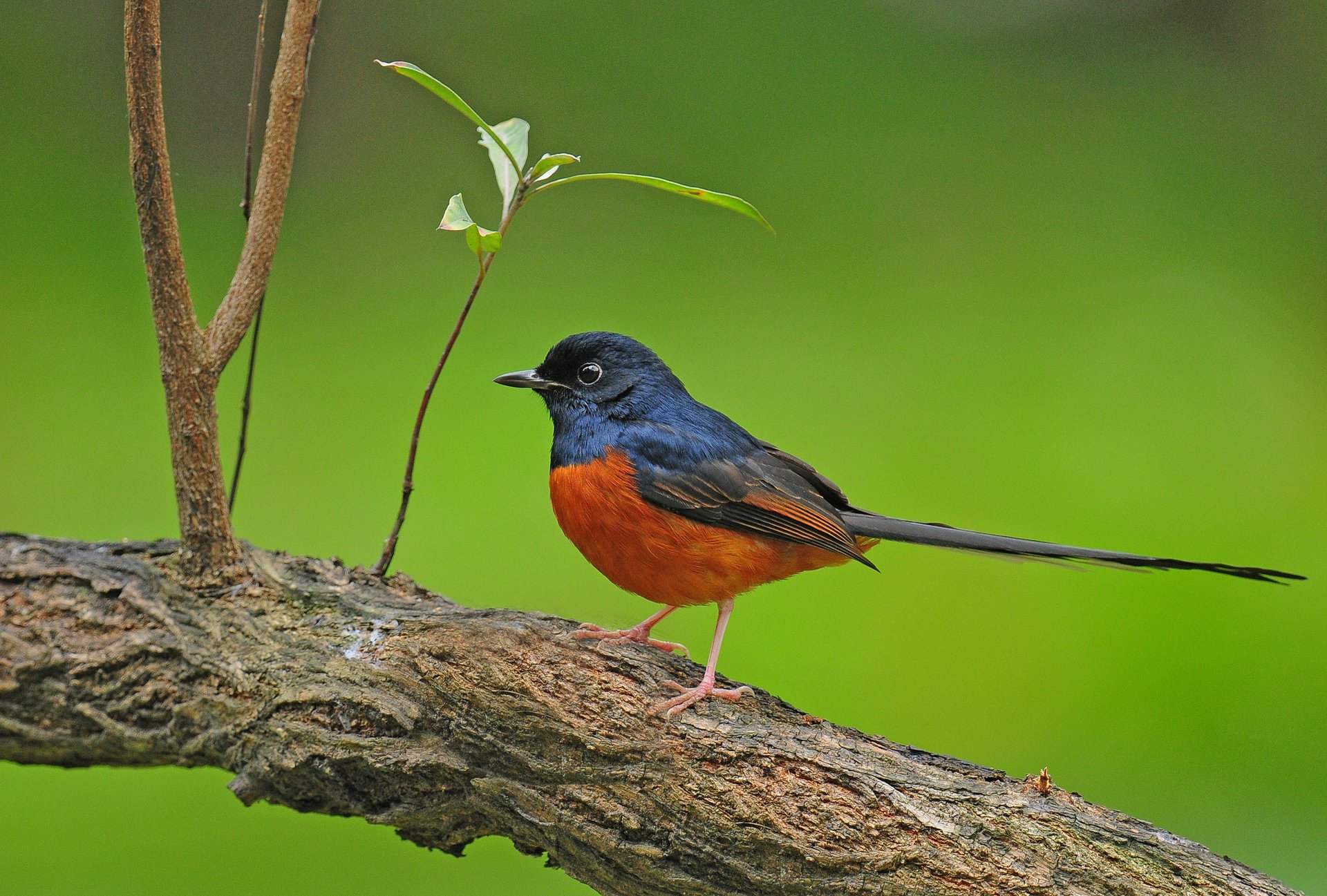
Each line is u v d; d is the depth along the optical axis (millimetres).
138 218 6152
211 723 6324
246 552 6793
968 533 7930
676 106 17641
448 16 17703
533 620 6688
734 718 6379
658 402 8094
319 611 6609
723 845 6148
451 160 17109
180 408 6344
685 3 18344
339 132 17141
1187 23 19391
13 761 6414
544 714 6254
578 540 8047
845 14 19141
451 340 6941
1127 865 5926
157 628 6355
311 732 6277
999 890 5949
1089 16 19766
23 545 6492
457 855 6871
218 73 17297
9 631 6148
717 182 16953
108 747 6312
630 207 17094
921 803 6094
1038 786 6219
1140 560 7391
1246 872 5961
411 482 7105
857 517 8227
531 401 13742
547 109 17312
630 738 6230
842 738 6398
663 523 7711
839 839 6062
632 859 6215
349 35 17281
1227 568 7133
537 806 6262
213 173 17016
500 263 16141
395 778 6324
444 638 6402
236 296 6520
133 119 5930
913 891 6012
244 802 6445
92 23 16531
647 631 8078
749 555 7754
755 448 8266
